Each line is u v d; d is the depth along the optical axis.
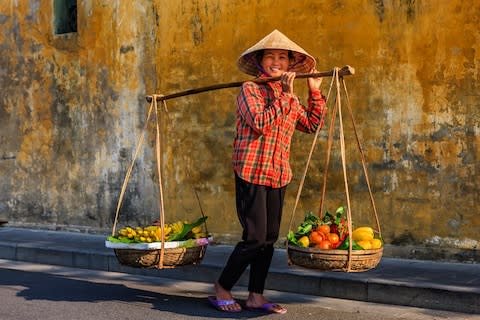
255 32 7.93
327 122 7.51
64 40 9.30
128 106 8.86
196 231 5.69
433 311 5.59
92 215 9.21
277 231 5.40
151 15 8.64
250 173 5.23
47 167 9.55
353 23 7.32
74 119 9.28
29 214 9.73
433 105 6.93
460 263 6.80
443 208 6.91
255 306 5.55
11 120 9.81
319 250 4.90
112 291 6.37
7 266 7.84
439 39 6.88
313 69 5.50
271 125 5.08
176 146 8.51
